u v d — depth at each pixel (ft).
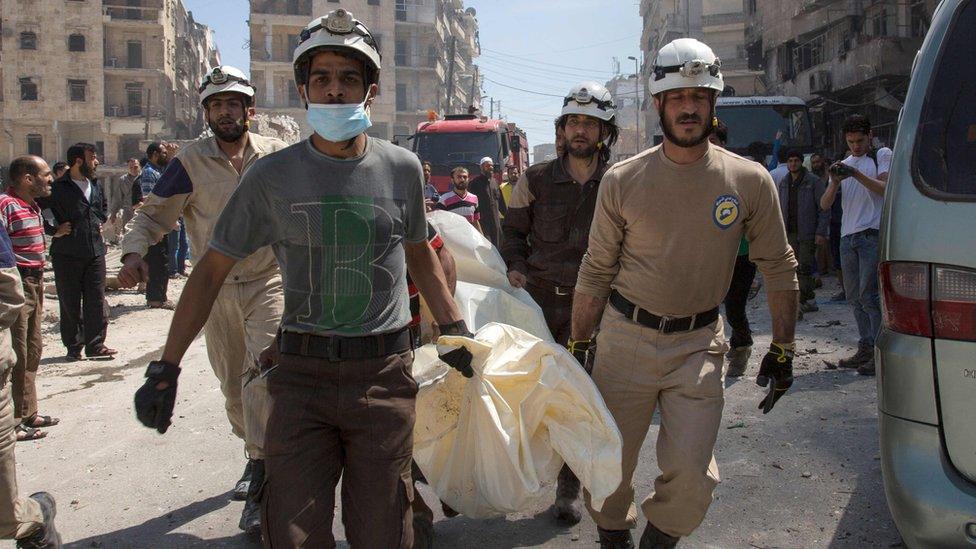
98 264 28.32
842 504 13.80
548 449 11.02
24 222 20.29
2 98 195.52
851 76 92.17
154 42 206.90
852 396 19.81
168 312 38.32
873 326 21.95
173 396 8.62
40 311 20.40
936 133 9.53
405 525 8.71
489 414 10.75
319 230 8.53
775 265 10.59
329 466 8.66
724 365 10.81
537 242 14.93
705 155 10.14
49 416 20.49
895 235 9.49
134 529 13.96
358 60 8.72
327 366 8.55
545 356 10.82
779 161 52.44
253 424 13.04
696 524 10.11
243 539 13.42
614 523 11.17
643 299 10.52
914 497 8.95
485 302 13.44
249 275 13.44
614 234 10.62
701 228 10.12
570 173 14.64
